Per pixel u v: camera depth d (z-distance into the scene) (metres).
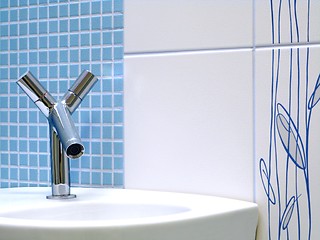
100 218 0.93
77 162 1.07
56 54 1.09
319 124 0.89
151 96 1.00
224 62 0.95
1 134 1.14
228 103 0.95
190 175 0.97
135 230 0.73
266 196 0.92
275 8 0.91
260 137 0.92
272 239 0.91
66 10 1.08
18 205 0.90
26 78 0.96
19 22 1.12
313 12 0.89
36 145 1.11
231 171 0.94
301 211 0.90
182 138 0.98
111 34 1.04
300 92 0.90
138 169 1.02
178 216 0.77
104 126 1.04
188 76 0.98
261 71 0.92
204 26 0.97
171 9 0.99
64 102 0.97
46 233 0.72
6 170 1.13
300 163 0.90
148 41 1.01
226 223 0.83
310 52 0.89
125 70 1.03
